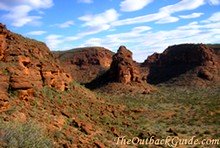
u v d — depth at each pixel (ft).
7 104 83.46
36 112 96.58
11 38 130.00
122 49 360.48
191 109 228.84
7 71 104.53
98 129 118.11
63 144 81.66
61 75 157.38
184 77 441.27
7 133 47.78
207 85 408.87
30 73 121.70
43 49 163.63
